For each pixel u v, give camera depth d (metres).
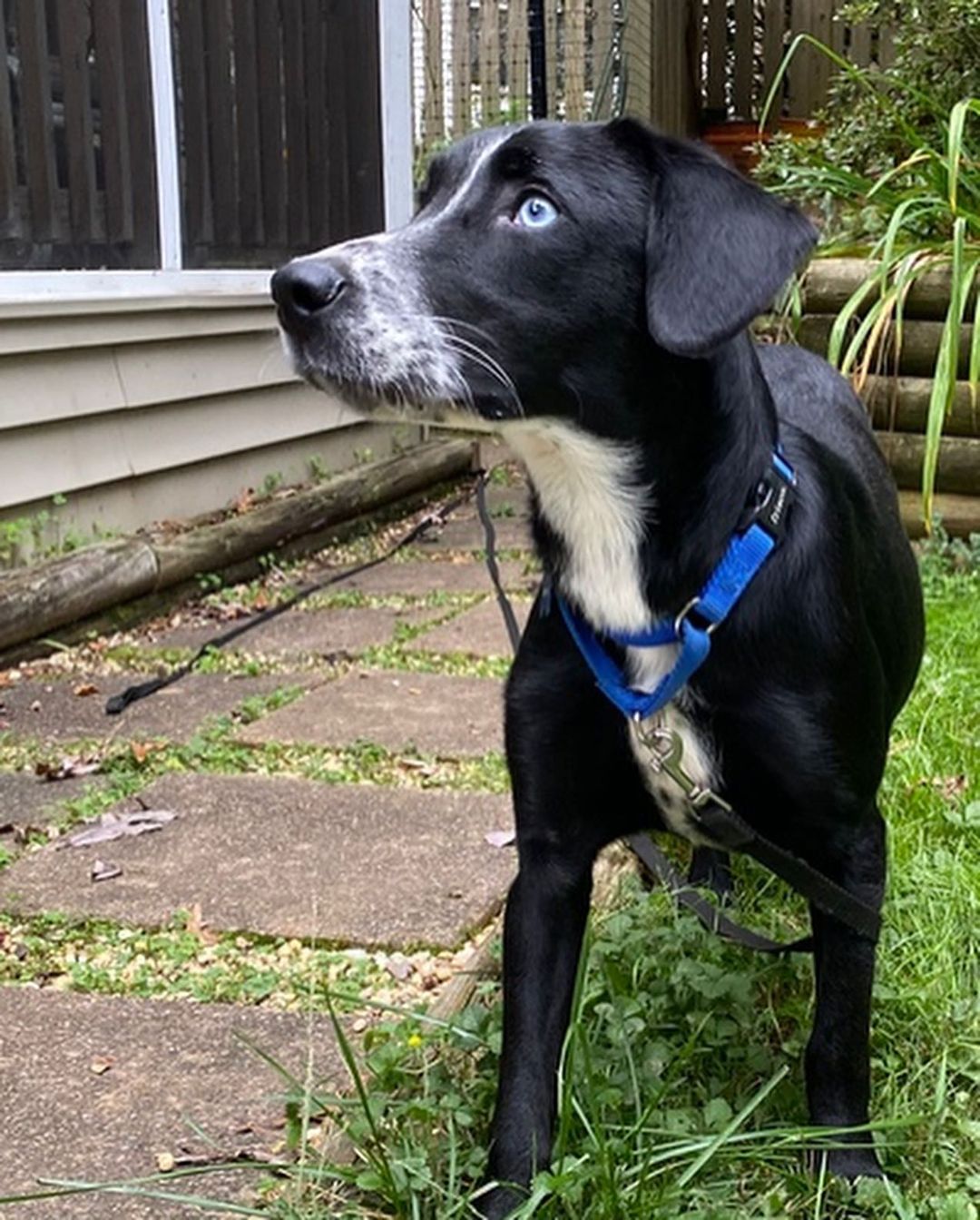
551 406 0.76
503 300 0.76
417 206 0.87
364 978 0.98
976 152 2.16
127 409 2.04
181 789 1.34
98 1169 0.77
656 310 0.73
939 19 2.36
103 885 1.13
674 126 3.58
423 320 0.75
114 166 2.04
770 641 0.75
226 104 2.27
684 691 0.76
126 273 2.01
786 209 0.74
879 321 1.87
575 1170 0.71
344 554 2.34
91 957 1.03
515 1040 0.77
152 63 2.09
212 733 1.49
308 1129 0.79
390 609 1.98
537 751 0.79
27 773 1.40
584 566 0.77
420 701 1.59
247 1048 0.89
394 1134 0.78
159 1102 0.83
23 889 1.13
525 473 0.81
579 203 0.75
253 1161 0.77
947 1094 0.83
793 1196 0.76
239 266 2.31
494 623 1.88
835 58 2.24
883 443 2.04
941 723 1.35
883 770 0.83
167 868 1.16
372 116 2.62
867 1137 0.79
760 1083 0.85
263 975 0.98
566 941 0.80
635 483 0.76
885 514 0.94
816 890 0.76
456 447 2.79
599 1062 0.84
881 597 0.86
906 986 0.93
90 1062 0.88
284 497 2.30
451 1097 0.80
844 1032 0.78
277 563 2.22
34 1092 0.85
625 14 3.37
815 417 1.02
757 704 0.75
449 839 1.21
